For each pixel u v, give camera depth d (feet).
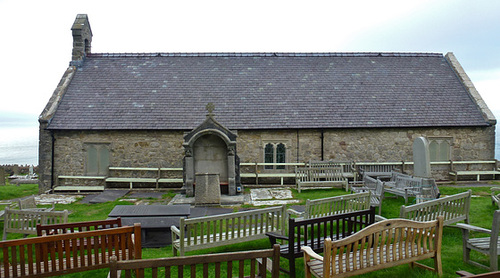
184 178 54.13
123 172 61.00
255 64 74.28
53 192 58.80
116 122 61.05
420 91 69.36
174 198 51.24
